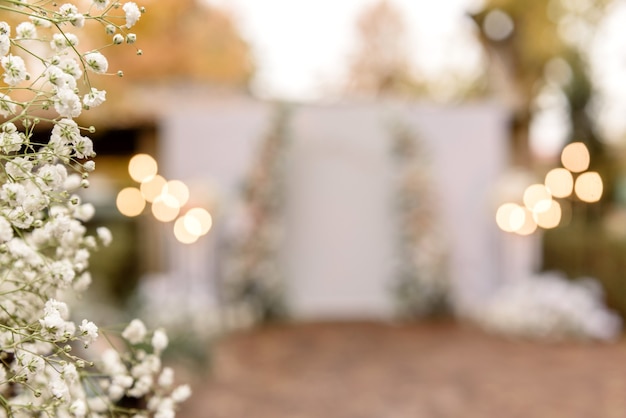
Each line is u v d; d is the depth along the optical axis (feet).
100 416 4.10
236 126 28.86
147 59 36.96
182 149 28.86
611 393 18.03
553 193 32.81
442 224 29.35
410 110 29.91
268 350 23.35
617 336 25.53
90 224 25.93
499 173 29.86
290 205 29.63
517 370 20.51
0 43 2.98
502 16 42.68
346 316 29.73
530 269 28.91
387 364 21.34
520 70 43.70
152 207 26.84
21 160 3.17
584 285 27.17
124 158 31.30
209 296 27.89
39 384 3.76
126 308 21.06
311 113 29.66
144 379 4.33
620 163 40.57
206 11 47.29
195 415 16.25
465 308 29.63
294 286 29.73
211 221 27.32
